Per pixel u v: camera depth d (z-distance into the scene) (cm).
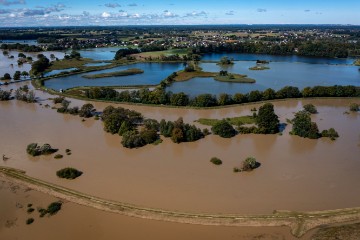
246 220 5375
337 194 6166
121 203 5838
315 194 6162
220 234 5081
